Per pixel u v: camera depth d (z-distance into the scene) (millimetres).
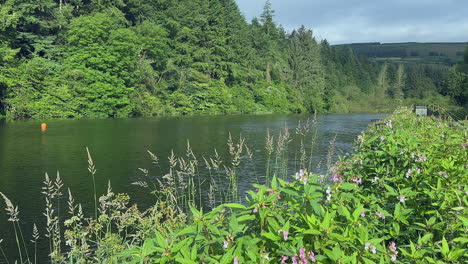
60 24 51031
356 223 2385
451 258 2203
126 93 52719
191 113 62906
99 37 52062
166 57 65188
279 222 2361
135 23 68062
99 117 48719
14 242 7750
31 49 50688
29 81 43688
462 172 3428
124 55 53656
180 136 27500
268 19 106375
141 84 57469
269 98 79625
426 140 4734
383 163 4039
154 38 61812
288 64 99000
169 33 69812
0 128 30719
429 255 2623
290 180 11078
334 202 2627
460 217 2467
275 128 36062
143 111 54906
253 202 2371
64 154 18391
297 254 2045
